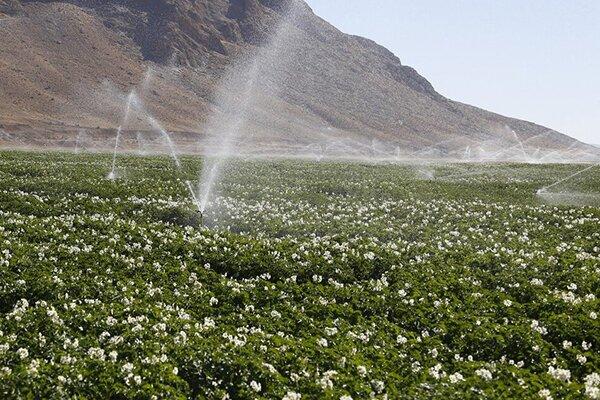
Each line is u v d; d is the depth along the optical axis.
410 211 33.81
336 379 12.29
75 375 11.80
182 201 35.53
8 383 11.15
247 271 21.42
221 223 30.28
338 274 21.08
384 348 14.58
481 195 42.31
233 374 12.60
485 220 31.45
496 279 20.50
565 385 12.45
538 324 16.27
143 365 12.68
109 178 44.69
